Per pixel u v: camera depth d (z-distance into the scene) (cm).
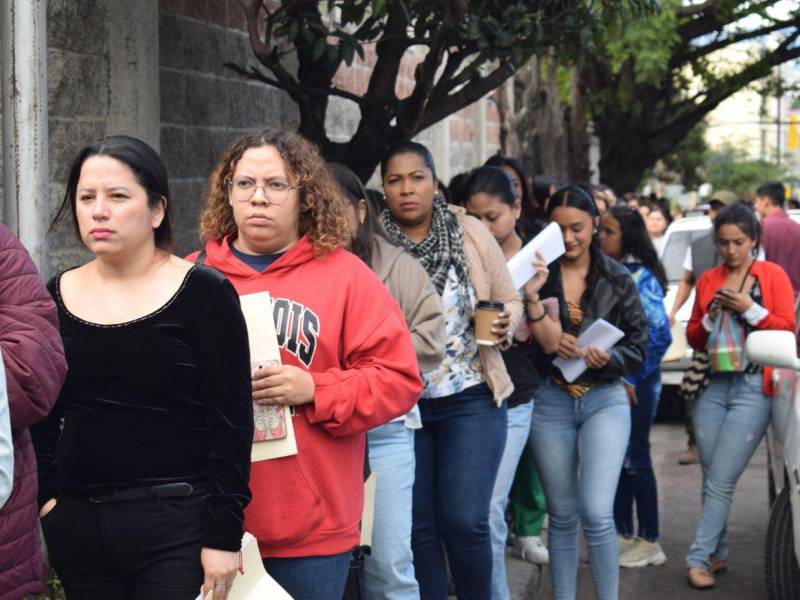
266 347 396
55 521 358
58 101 597
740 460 739
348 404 401
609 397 623
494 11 694
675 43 1900
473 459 561
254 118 841
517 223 754
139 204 348
